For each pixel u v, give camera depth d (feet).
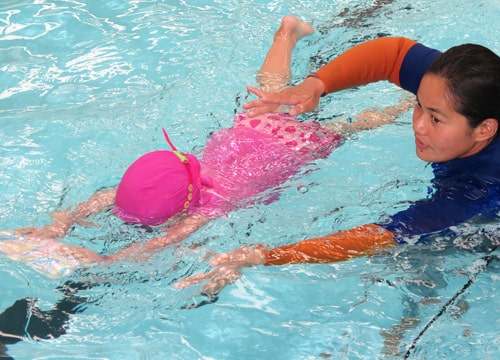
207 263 12.73
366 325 12.00
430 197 13.09
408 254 12.60
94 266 12.80
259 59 19.34
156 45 19.97
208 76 18.51
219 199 13.96
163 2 22.38
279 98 14.51
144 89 18.07
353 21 21.27
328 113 16.96
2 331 11.75
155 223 13.25
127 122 16.74
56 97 17.83
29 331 11.80
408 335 11.76
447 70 11.55
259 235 13.21
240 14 21.57
